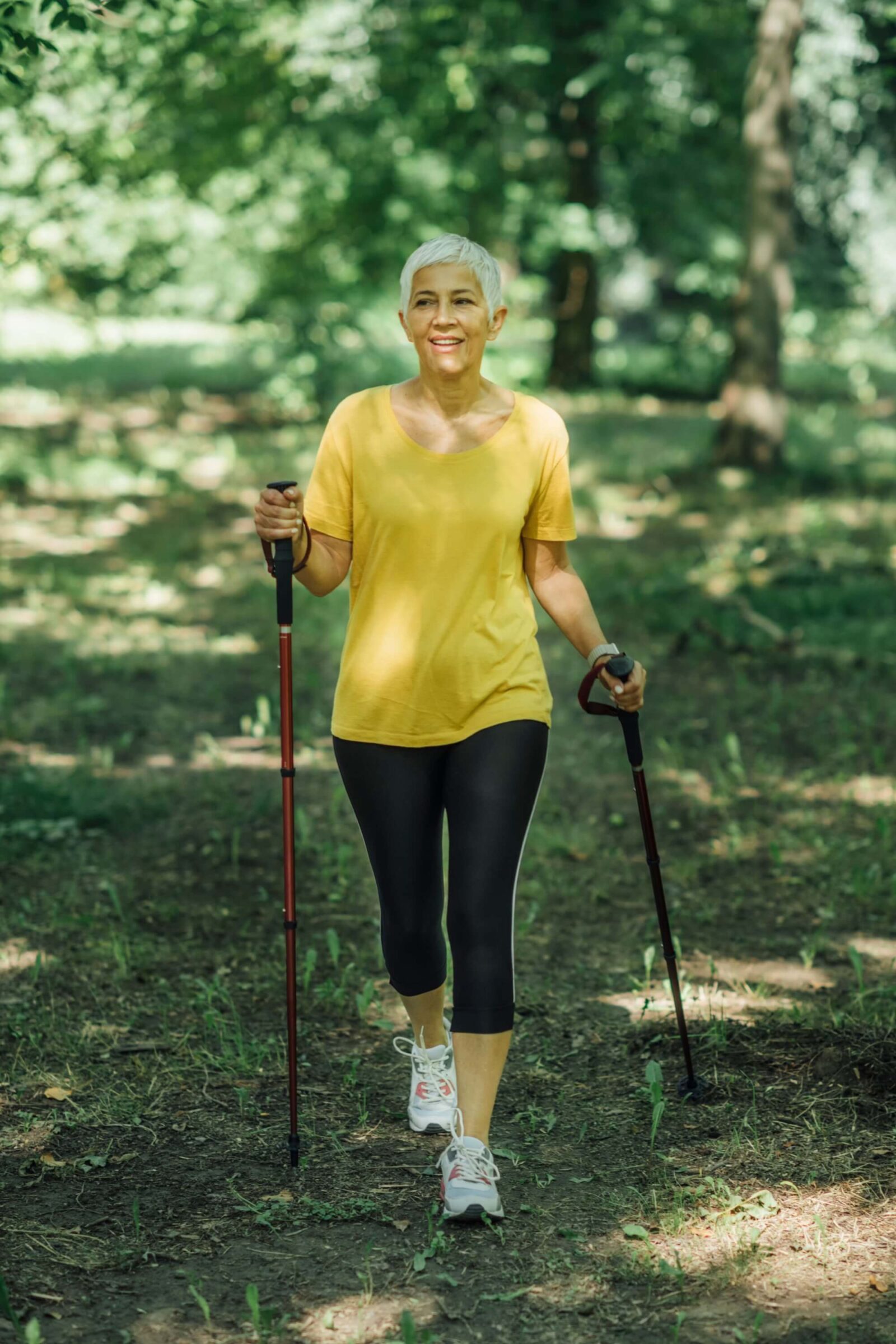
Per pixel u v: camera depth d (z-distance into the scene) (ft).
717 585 31.68
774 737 21.98
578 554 34.88
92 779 19.19
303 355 57.06
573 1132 10.73
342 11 47.16
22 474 43.62
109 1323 8.29
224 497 42.91
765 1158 10.17
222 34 32.63
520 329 90.43
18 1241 9.14
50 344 81.92
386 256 55.57
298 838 17.53
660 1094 10.24
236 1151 10.38
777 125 44.14
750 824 18.19
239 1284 8.70
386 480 9.55
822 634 27.50
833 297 73.31
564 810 18.83
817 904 15.69
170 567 33.47
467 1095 9.36
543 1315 8.39
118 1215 9.49
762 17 43.29
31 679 24.32
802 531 37.35
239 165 47.14
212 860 16.88
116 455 48.24
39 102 29.68
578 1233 9.26
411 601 9.56
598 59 54.70
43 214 32.60
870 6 49.55
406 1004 10.50
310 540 9.86
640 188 63.57
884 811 18.44
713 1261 8.89
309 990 13.41
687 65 57.26
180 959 14.07
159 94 35.47
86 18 18.20
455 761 9.64
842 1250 8.98
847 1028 12.11
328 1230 9.32
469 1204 9.16
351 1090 11.41
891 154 68.13
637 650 27.20
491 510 9.50
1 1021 12.47
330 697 23.76
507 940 9.49
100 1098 11.15
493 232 62.54
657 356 84.74
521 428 9.72
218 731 21.99
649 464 47.83
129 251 39.81
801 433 53.93
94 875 16.31
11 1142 10.46
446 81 51.11
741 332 45.57
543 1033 12.55
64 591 30.73
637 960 14.24
